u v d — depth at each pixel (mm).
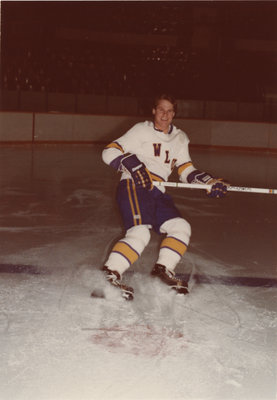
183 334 2891
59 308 3195
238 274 4031
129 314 3135
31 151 11656
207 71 21453
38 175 8547
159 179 3471
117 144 3387
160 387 2336
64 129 13289
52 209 6117
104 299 3355
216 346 2760
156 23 21688
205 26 21891
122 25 21562
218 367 2535
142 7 21547
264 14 21953
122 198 3416
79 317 3066
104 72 20422
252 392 2324
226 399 2262
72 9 21156
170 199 3600
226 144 14133
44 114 12914
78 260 4203
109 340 2779
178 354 2652
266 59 22016
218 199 7227
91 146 13508
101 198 6918
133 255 3311
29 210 6012
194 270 4070
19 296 3375
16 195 6855
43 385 2311
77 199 6781
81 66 20266
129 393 2277
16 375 2385
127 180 3467
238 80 21031
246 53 22000
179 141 3531
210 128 14164
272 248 4871
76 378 2381
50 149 12258
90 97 17484
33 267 3980
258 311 3285
